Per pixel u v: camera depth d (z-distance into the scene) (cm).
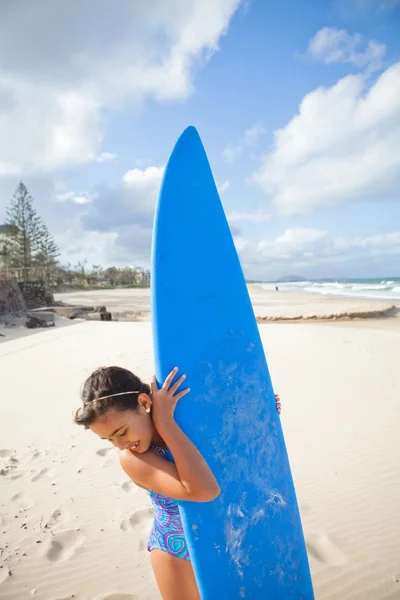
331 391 616
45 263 5491
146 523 294
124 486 349
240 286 167
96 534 281
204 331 153
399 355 875
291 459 399
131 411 131
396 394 589
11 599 223
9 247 5478
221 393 149
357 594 221
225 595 139
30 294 2966
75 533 283
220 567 140
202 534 139
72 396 616
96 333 1395
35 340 1248
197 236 159
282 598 146
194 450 130
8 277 2252
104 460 402
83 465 391
